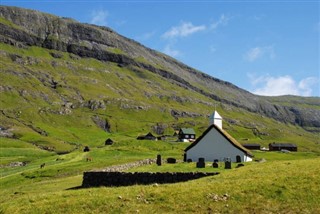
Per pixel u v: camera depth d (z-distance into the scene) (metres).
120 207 31.91
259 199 32.91
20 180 74.94
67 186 57.41
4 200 42.75
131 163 78.12
